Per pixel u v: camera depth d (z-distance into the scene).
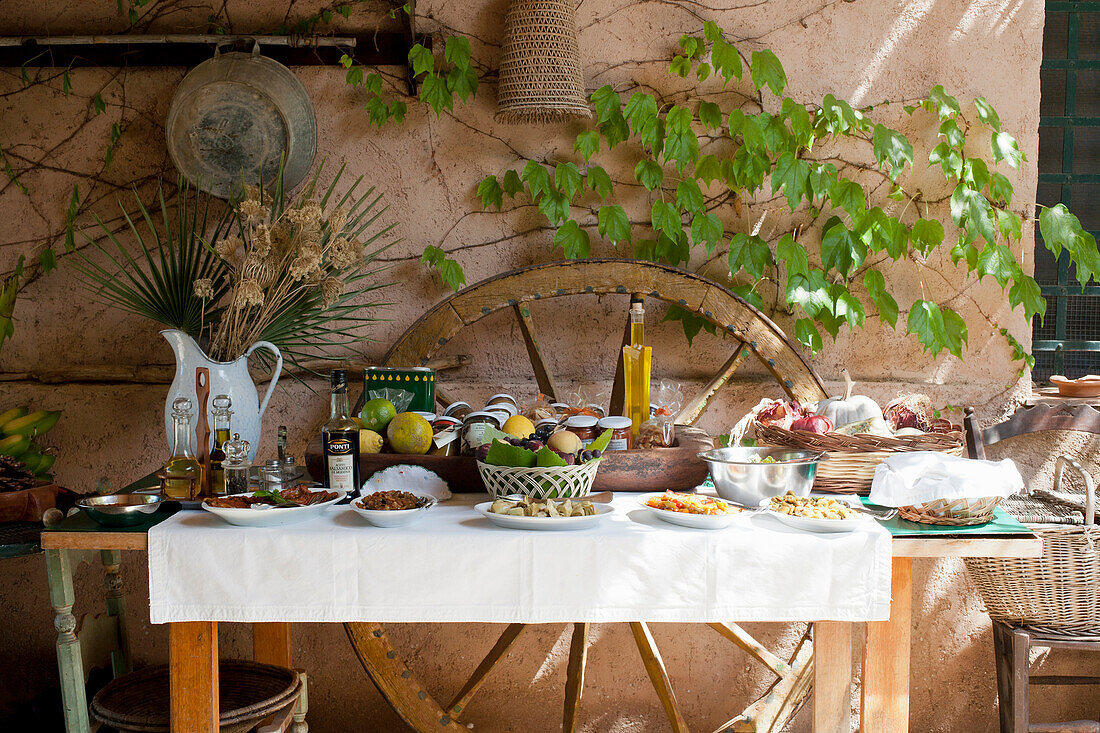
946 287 2.77
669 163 2.74
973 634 2.77
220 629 2.78
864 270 2.78
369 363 2.77
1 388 2.75
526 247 2.77
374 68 2.74
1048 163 2.97
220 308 2.45
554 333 2.79
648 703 2.78
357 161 2.76
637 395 2.28
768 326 2.60
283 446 2.15
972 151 2.74
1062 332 2.99
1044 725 2.30
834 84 2.74
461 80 2.66
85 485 2.76
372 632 2.41
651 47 2.73
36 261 2.78
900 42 2.73
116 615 2.39
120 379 2.74
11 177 2.77
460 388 2.76
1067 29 2.95
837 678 2.06
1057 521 2.27
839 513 1.84
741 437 2.34
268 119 2.53
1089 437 2.73
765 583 1.78
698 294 2.59
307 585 1.78
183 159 2.55
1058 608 2.27
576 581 1.77
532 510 1.84
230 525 1.83
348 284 2.77
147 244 2.76
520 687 2.78
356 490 2.03
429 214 2.77
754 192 2.73
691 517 1.81
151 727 1.92
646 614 1.78
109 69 2.74
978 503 1.84
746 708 2.55
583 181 2.73
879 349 2.79
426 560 1.77
